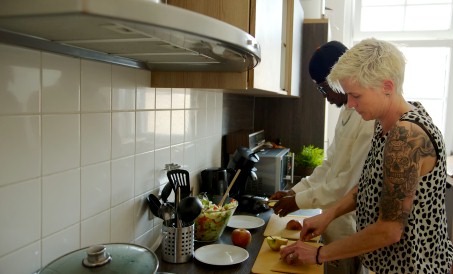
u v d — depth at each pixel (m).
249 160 1.98
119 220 1.24
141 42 0.83
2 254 0.81
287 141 3.06
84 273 0.78
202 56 1.05
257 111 3.10
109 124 1.16
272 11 1.64
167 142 1.56
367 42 1.08
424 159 1.01
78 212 1.04
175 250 1.26
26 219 0.87
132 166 1.30
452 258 1.19
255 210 1.88
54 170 0.94
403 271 1.12
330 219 1.43
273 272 1.21
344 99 1.66
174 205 1.33
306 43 2.95
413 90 3.78
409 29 3.74
